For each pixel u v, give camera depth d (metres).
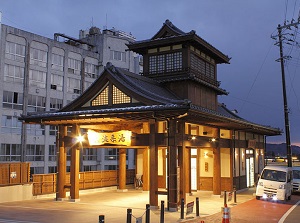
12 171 21.95
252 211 19.23
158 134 19.11
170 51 24.53
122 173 27.33
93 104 21.38
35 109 51.66
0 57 47.28
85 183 26.38
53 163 53.56
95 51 62.88
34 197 22.72
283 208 20.58
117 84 20.08
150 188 18.94
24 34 50.34
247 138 31.28
